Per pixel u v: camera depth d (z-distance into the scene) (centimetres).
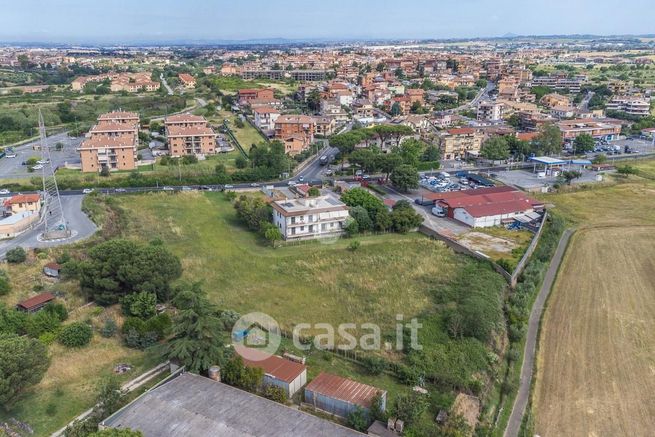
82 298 7144
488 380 5938
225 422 4438
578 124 19312
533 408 5516
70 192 12469
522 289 7881
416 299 7600
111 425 4369
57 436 4519
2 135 17838
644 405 5556
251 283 8025
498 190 12275
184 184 13512
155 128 18812
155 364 5631
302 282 8125
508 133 17612
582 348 6600
